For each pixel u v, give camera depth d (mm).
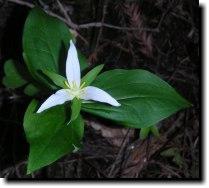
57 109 592
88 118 750
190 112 775
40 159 554
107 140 752
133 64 791
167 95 610
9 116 732
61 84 586
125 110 604
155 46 814
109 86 614
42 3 749
